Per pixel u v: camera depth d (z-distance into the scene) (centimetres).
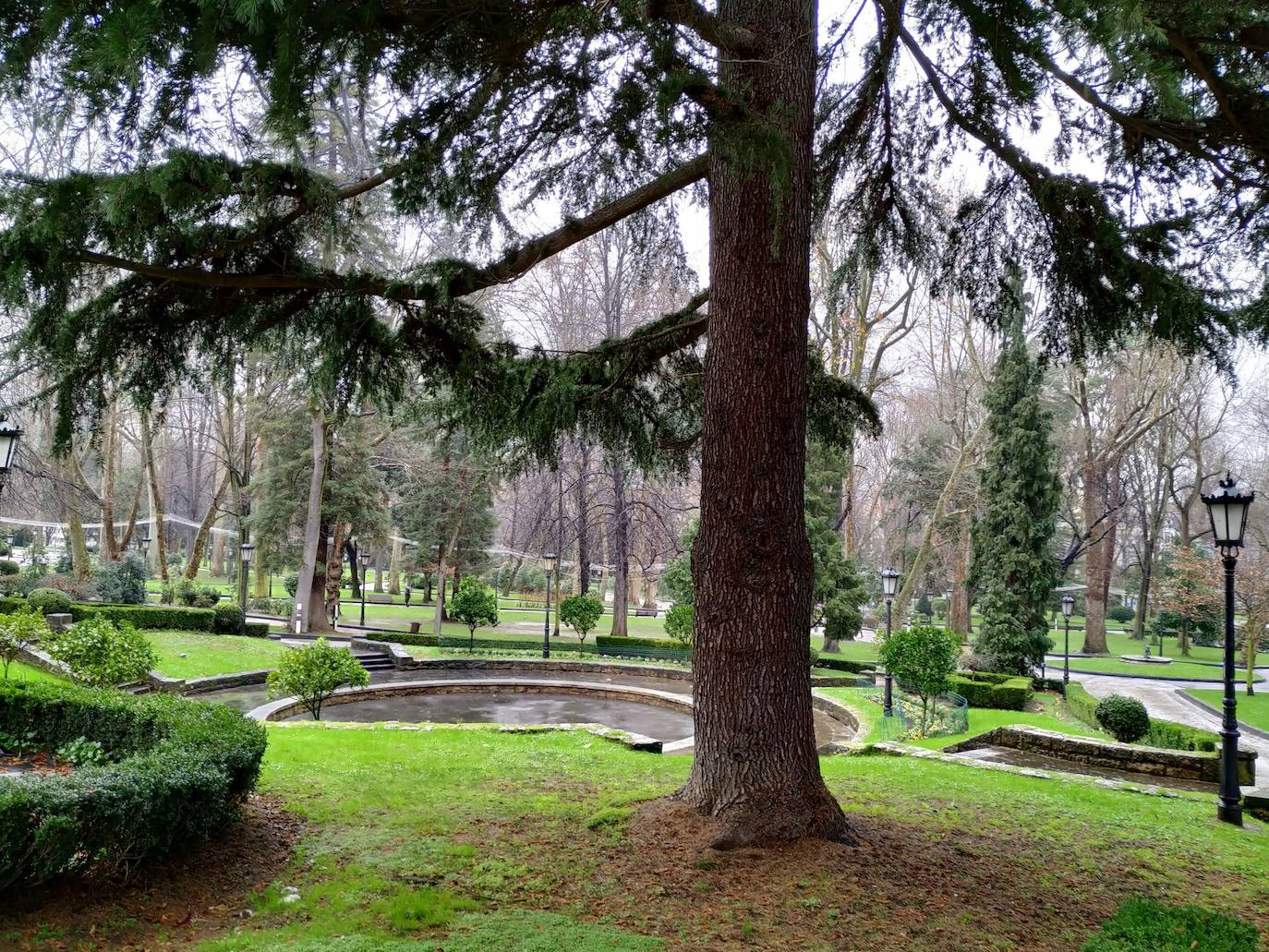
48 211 377
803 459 543
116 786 427
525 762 847
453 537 3003
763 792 504
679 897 430
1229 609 773
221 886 459
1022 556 2264
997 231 719
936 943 396
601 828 538
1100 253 581
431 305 564
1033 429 2294
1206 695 2366
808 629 538
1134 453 3931
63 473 2495
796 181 539
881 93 716
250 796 633
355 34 383
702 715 535
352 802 633
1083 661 3253
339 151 1977
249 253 515
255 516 2697
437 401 695
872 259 802
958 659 2508
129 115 341
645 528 3088
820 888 440
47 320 439
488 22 437
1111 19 330
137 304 495
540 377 670
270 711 1406
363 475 2781
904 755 1033
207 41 290
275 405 2661
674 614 2516
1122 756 1129
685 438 759
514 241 604
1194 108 498
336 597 2895
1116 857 589
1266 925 474
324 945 372
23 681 788
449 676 2086
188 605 2655
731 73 508
